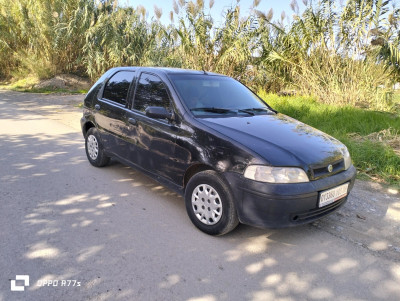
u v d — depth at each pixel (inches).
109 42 617.3
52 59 718.5
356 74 387.2
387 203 160.2
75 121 350.6
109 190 164.7
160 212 143.1
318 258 113.7
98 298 90.1
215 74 177.3
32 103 484.7
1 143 245.8
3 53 759.1
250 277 102.3
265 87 467.2
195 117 134.6
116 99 177.9
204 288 96.2
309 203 112.2
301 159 114.7
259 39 436.1
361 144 225.9
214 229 122.6
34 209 140.6
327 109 338.6
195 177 127.2
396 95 388.5
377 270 108.0
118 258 108.3
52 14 647.8
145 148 153.3
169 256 110.9
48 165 198.8
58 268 101.9
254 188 109.9
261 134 126.5
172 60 468.1
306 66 416.5
